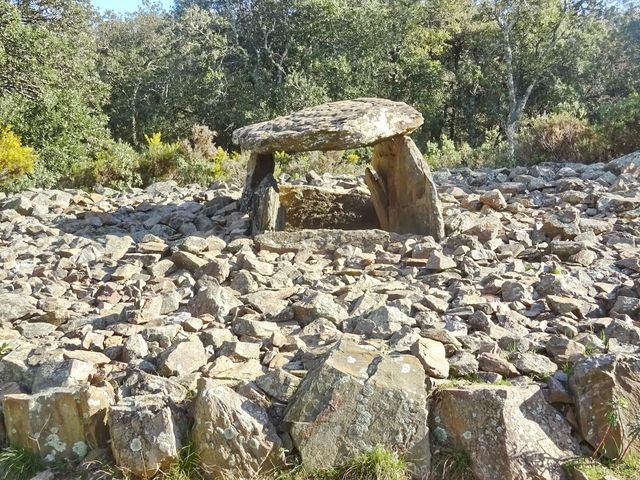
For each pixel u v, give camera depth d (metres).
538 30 28.16
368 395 3.29
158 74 32.62
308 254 5.94
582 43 28.45
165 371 3.72
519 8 26.00
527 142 11.14
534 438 3.21
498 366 3.67
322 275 5.43
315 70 28.25
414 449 3.22
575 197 7.04
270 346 4.05
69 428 3.36
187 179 12.80
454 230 6.35
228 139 30.59
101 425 3.36
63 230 7.29
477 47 30.98
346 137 6.25
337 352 3.51
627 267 5.26
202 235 6.81
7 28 15.19
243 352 3.88
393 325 4.11
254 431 3.23
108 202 8.57
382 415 3.27
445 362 3.66
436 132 32.31
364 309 4.47
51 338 4.34
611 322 4.21
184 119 31.92
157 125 32.03
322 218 7.35
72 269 5.82
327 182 8.63
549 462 3.16
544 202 7.21
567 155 10.46
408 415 3.26
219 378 3.65
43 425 3.37
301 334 4.21
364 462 3.16
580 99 29.98
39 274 5.70
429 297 4.56
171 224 7.30
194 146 14.62
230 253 6.02
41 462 3.34
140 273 5.62
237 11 31.06
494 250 5.81
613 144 10.18
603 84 30.78
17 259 6.18
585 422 3.31
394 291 4.77
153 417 3.21
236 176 12.04
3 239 6.92
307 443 3.25
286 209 7.28
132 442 3.18
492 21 28.86
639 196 6.86
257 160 7.20
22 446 3.39
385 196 6.89
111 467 3.21
